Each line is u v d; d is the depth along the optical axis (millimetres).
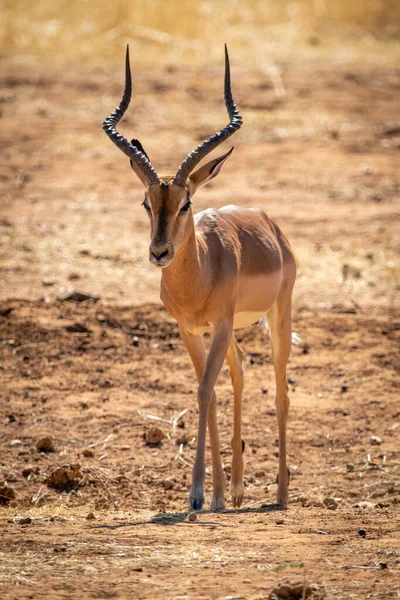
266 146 63875
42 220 49719
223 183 56875
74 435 30172
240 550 18016
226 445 29781
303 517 21391
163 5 90250
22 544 18234
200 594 15562
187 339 24875
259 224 27172
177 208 22047
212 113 69688
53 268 42969
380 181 57938
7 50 84375
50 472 27625
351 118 69812
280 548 18172
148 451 29359
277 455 29297
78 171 58719
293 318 38344
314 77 78938
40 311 38094
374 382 33812
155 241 21688
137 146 23500
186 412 31828
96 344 36000
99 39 86562
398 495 26391
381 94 75312
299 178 58094
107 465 28344
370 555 17672
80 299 39219
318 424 31109
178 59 83188
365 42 91125
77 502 25734
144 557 17484
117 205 52844
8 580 16188
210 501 26047
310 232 48625
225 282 24266
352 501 26234
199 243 23859
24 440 29672
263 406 32156
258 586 15961
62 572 16609
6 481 27016
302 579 16281
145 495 26516
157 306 39031
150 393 33031
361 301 40281
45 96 72938
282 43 89312
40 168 59000
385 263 44219
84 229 48562
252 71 80062
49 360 34875
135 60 82438
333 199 54500
